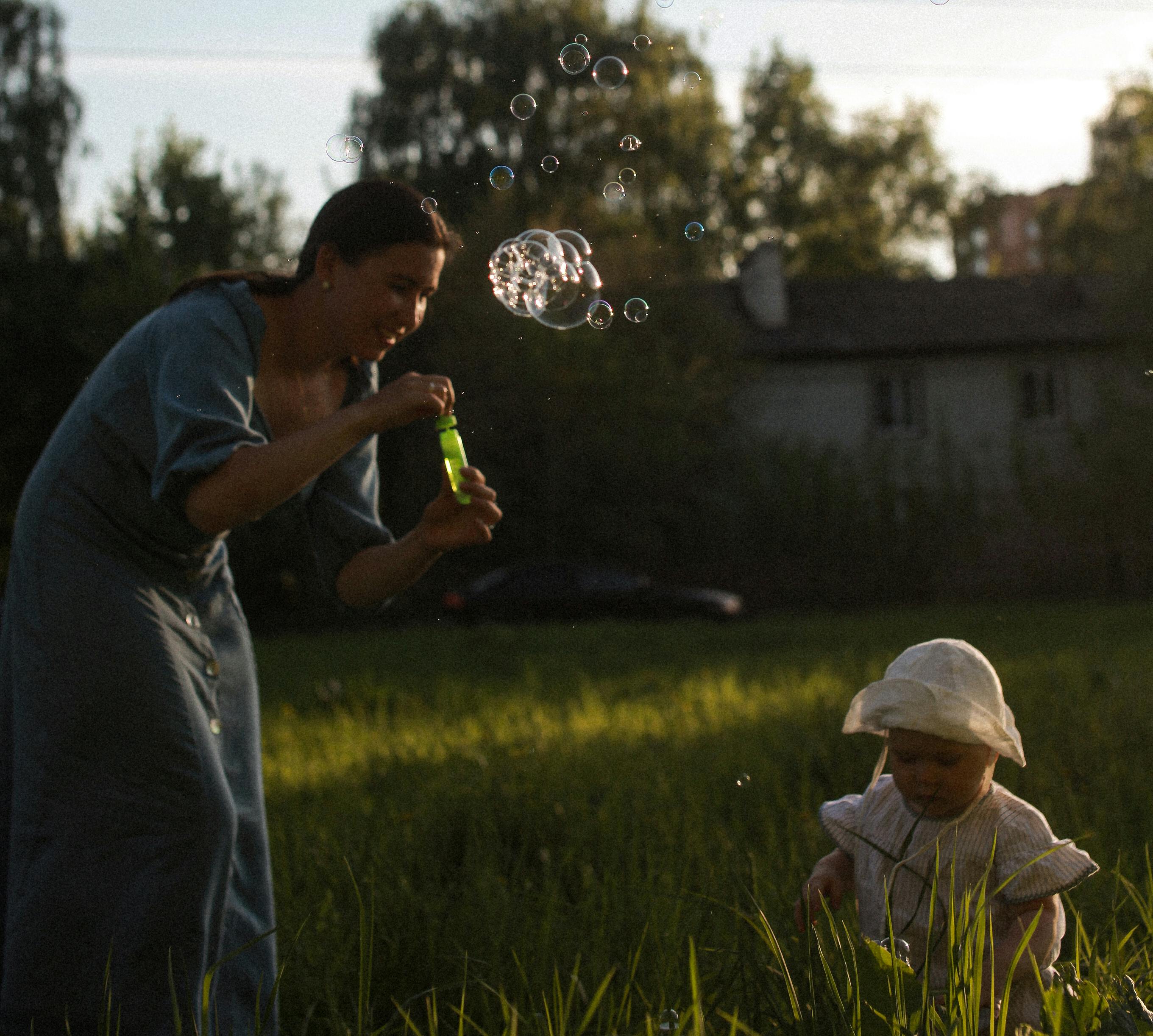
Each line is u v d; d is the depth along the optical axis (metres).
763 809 4.27
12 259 28.89
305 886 3.58
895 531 28.14
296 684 12.05
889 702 2.28
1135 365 28.08
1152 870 2.93
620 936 2.90
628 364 26.22
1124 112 41.00
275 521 24.70
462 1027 2.28
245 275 2.48
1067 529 27.47
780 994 2.24
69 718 2.30
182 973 2.30
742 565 27.92
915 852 2.35
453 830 4.16
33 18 30.70
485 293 21.36
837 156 47.03
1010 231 71.75
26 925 2.29
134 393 2.33
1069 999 2.03
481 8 37.22
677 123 37.34
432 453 13.44
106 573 2.34
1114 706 6.52
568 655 14.62
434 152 37.00
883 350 30.53
